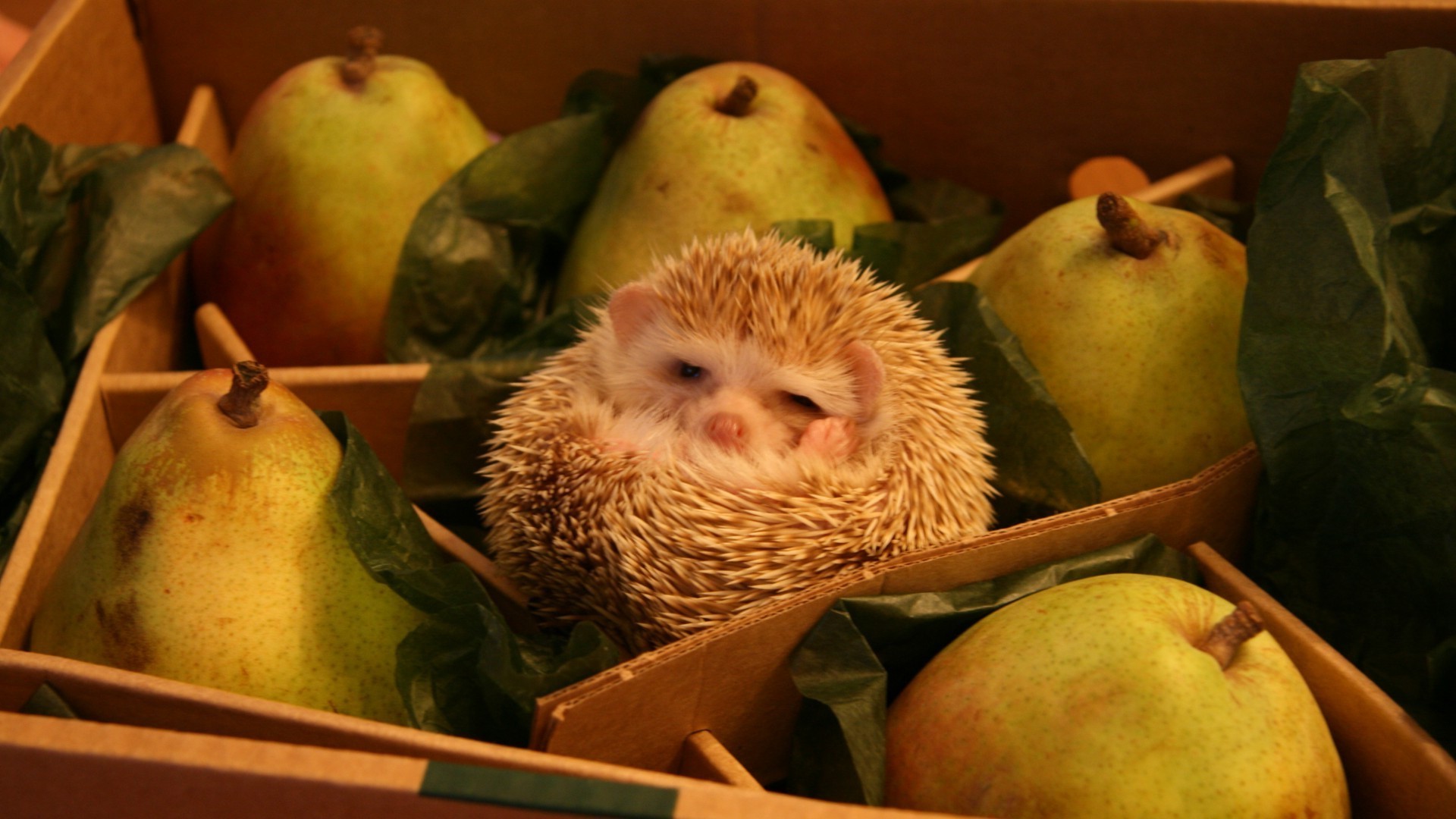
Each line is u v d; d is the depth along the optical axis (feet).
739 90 2.08
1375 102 1.82
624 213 2.10
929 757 1.68
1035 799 1.63
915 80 2.25
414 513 1.80
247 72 2.33
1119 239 1.88
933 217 2.28
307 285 2.11
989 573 1.77
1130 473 1.90
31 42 2.10
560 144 2.15
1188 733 1.61
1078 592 1.71
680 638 1.76
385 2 2.27
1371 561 1.80
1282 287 1.77
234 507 1.70
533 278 2.18
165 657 1.69
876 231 2.10
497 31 2.29
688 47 2.27
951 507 1.83
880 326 1.88
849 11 2.22
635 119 2.29
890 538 1.78
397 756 1.59
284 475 1.71
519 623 1.88
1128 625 1.66
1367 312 1.73
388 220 2.11
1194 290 1.88
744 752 1.77
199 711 1.64
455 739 1.61
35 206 2.02
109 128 2.23
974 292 1.93
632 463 1.80
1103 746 1.62
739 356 1.87
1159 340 1.88
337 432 1.79
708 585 1.76
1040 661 1.67
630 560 1.75
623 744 1.69
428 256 2.10
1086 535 1.78
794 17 2.23
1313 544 1.83
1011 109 2.25
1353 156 1.75
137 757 1.56
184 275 2.19
